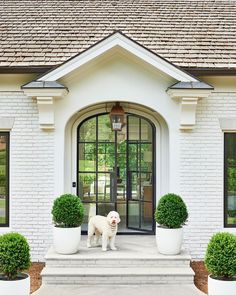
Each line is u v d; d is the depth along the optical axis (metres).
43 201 9.77
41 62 9.77
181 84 9.15
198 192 9.79
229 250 6.62
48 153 9.77
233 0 13.77
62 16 12.18
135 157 10.55
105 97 9.71
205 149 9.81
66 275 7.99
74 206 8.52
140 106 10.30
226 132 9.96
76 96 9.73
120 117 9.87
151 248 9.03
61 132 9.74
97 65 9.67
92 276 8.02
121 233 10.45
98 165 10.59
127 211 10.58
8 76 9.75
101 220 8.93
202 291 7.79
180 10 12.79
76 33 11.09
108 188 10.59
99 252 8.67
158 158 10.36
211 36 11.10
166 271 8.12
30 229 9.77
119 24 11.63
